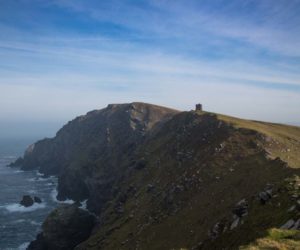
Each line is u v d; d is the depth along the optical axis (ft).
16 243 417.28
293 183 157.48
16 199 620.90
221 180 269.23
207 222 219.20
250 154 308.40
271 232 108.37
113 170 576.20
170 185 325.21
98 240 330.75
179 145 412.98
